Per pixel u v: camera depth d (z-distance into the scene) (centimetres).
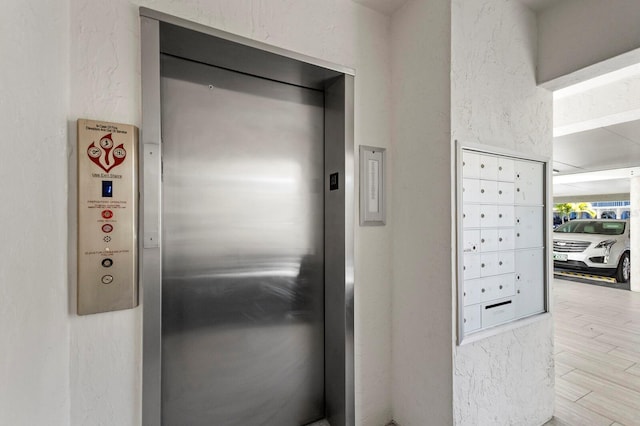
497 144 147
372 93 154
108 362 100
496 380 145
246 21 122
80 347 96
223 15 117
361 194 151
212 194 137
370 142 154
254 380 148
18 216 58
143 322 105
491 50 145
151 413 106
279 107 153
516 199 158
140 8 103
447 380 130
